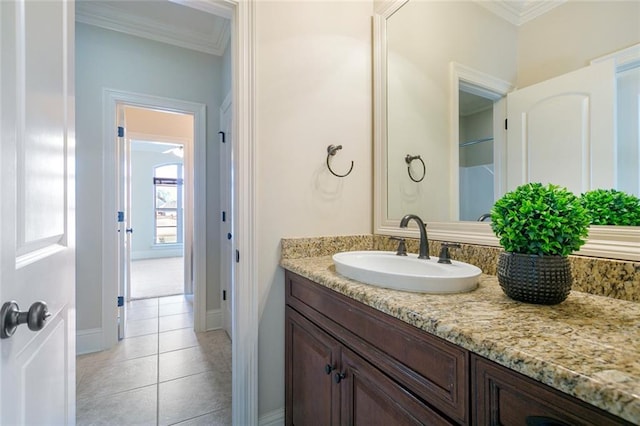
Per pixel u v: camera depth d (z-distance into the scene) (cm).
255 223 134
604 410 39
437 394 65
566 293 71
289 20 143
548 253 71
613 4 84
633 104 80
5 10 53
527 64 105
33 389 65
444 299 77
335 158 155
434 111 139
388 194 158
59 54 81
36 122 66
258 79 135
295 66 144
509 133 111
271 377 139
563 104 95
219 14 138
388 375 79
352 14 162
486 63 119
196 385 183
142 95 247
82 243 225
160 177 703
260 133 136
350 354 94
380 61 162
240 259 132
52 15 76
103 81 232
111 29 236
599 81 87
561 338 53
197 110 271
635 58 80
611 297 78
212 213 278
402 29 153
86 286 225
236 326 134
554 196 73
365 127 165
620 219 80
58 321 81
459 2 129
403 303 74
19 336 58
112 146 236
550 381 44
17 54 57
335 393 101
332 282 98
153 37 250
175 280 460
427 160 141
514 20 109
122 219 255
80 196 225
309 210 148
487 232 114
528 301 73
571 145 93
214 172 280
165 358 217
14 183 56
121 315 248
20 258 58
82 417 154
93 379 188
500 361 50
